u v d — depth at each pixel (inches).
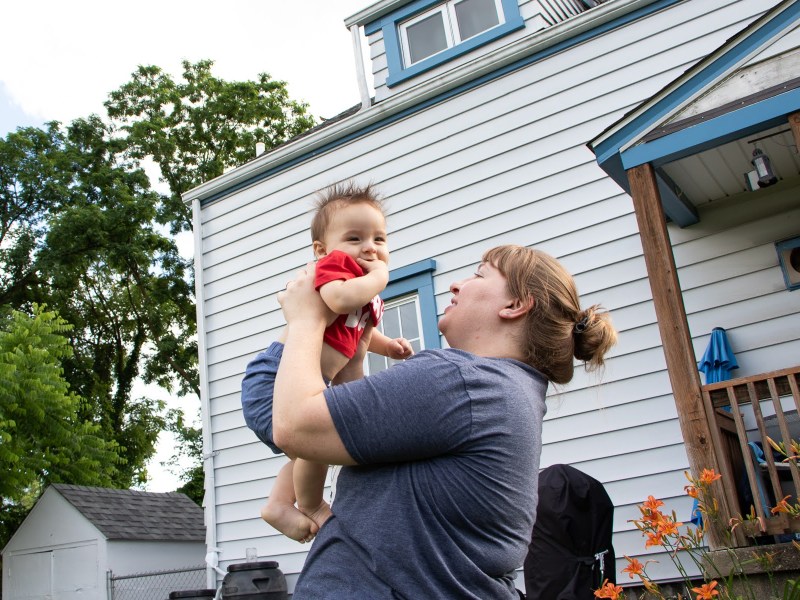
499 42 318.3
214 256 350.3
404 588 47.7
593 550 133.2
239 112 976.9
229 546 308.5
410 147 303.0
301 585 51.2
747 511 166.6
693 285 232.5
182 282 943.0
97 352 1000.9
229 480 317.4
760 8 246.5
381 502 49.8
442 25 342.3
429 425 49.8
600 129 262.7
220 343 337.4
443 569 48.4
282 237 332.5
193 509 592.1
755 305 222.8
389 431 49.3
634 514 223.8
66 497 494.6
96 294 1011.9
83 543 478.3
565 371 62.9
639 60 262.1
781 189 227.3
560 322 61.6
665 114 190.4
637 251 244.2
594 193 257.3
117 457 679.1
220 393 331.0
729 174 218.4
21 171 909.2
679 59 255.3
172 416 1032.8
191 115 975.6
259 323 329.4
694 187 224.1
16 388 547.2
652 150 190.2
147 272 987.9
